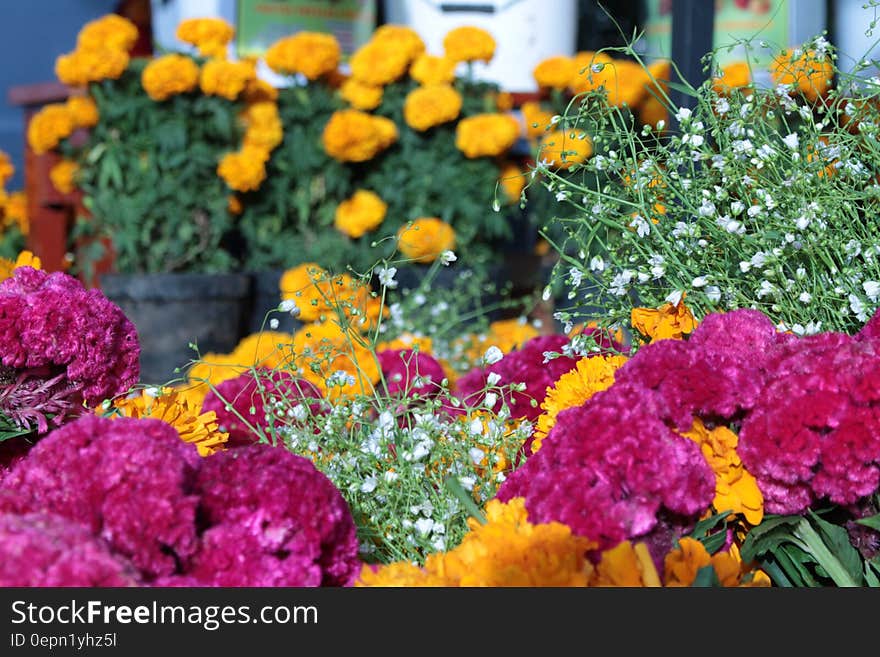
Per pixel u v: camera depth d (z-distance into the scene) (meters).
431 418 1.89
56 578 1.12
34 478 1.29
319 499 1.38
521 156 5.32
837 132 2.13
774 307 1.96
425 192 5.00
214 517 1.34
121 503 1.26
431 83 5.03
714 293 1.96
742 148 2.07
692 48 2.59
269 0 5.36
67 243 5.25
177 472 1.30
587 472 1.43
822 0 4.75
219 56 5.04
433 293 4.63
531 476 1.57
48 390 1.92
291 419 2.07
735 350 1.69
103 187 4.98
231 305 4.79
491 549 1.38
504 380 2.33
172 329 4.71
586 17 5.78
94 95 4.94
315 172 5.09
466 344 3.91
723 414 1.54
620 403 1.48
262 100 5.00
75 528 1.19
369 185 5.12
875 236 2.00
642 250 2.10
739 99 2.18
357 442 1.99
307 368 2.43
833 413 1.49
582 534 1.40
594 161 2.13
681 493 1.41
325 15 5.46
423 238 4.75
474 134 4.94
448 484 1.67
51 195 5.12
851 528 1.60
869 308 1.86
